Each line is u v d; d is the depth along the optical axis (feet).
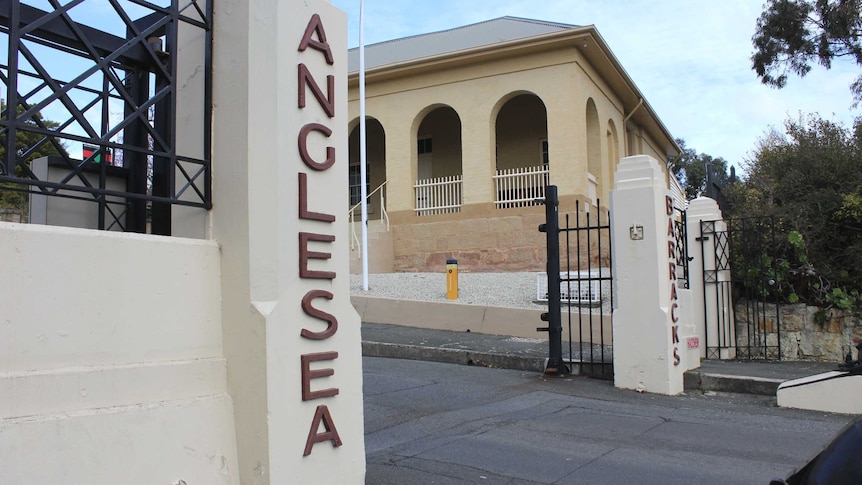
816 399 23.49
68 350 10.27
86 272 10.57
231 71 12.73
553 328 29.43
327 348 12.87
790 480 8.32
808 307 34.76
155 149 14.20
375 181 80.53
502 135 76.18
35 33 12.52
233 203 12.41
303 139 12.75
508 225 63.26
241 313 12.10
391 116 70.03
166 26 13.84
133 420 10.69
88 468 10.05
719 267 35.09
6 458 9.23
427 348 33.86
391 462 17.13
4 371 9.57
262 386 11.77
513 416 22.36
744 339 35.60
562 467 17.04
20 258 9.84
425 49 76.74
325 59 13.37
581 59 64.13
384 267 65.82
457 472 16.48
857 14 57.93
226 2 12.95
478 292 46.70
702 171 153.17
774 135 60.34
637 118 86.48
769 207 40.29
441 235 66.03
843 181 40.11
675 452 18.49
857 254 35.73
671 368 26.03
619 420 21.98
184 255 11.93
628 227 27.07
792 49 61.98
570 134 62.28
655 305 26.37
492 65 65.67
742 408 23.84
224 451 11.87
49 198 14.06
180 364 11.58
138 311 11.19
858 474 7.51
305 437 12.31
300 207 12.66
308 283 12.71
